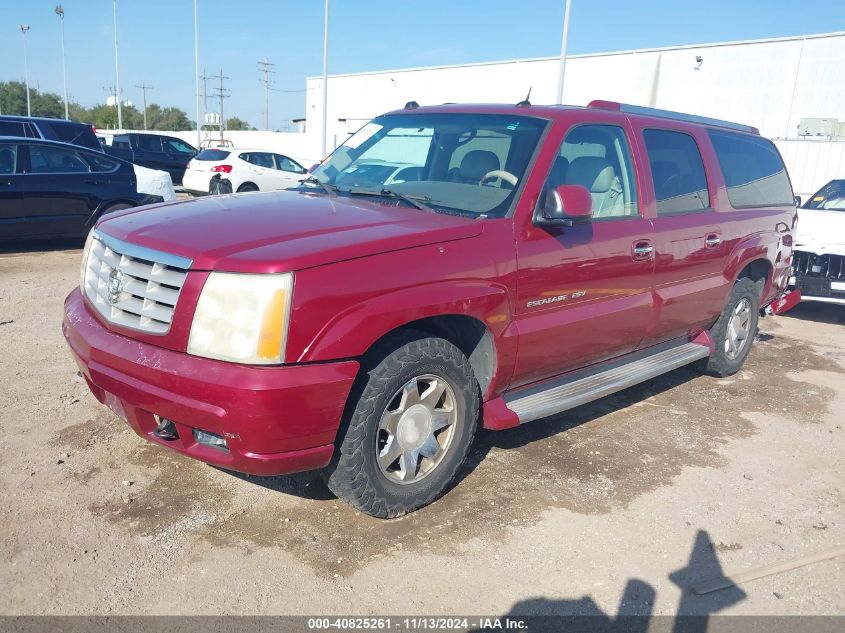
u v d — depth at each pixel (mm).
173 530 3322
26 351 5633
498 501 3760
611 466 4258
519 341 3801
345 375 3043
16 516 3348
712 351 5633
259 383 2881
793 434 4941
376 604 2904
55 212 10234
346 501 3377
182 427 3105
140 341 3197
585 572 3197
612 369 4762
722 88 28234
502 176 3959
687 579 3195
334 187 4359
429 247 3373
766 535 3596
